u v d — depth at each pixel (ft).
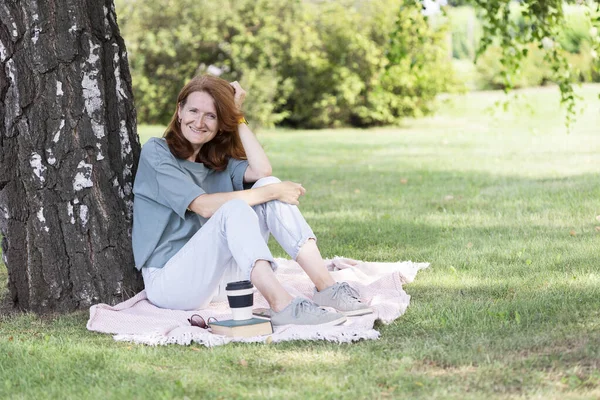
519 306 12.26
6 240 13.19
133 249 12.86
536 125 53.06
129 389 9.07
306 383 9.19
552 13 21.89
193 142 12.64
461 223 20.86
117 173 13.25
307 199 26.81
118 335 11.40
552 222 19.99
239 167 13.43
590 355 9.62
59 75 12.78
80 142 12.91
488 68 77.05
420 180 30.48
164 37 60.75
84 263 13.00
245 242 11.50
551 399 8.29
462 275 15.02
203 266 12.03
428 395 8.63
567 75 22.84
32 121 12.75
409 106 61.62
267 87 60.44
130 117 13.58
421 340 10.75
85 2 12.92
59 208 12.91
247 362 10.04
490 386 8.82
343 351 10.37
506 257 16.35
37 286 13.00
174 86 62.03
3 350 10.85
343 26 61.41
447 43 62.85
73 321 12.42
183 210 12.37
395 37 23.40
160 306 12.57
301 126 63.46
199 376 9.53
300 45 61.67
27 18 12.62
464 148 42.55
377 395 8.70
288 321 11.41
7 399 9.06
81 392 9.14
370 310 11.93
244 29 61.05
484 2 22.54
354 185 29.96
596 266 14.83
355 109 61.82
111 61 13.30
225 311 12.55
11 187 12.97
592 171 29.40
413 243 18.66
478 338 10.64
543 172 30.40
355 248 18.53
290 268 15.52
